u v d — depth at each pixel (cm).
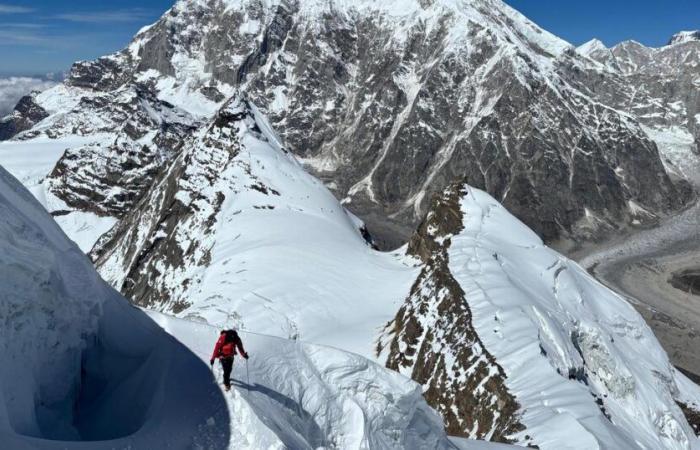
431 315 4684
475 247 5253
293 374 1847
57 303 1838
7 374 1562
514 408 3403
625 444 3139
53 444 1373
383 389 1911
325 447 1708
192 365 1795
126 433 1686
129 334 2139
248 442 1488
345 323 6100
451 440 2414
